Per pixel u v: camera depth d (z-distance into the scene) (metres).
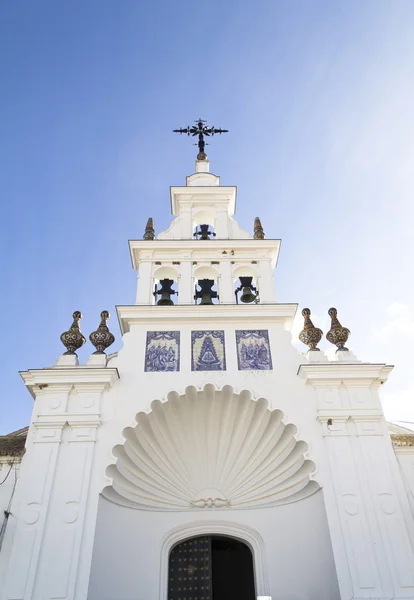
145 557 11.76
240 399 12.62
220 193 17.69
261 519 12.42
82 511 10.19
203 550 12.32
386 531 10.12
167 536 12.22
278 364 12.95
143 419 12.12
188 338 13.42
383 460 11.09
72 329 13.50
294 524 11.97
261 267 15.47
